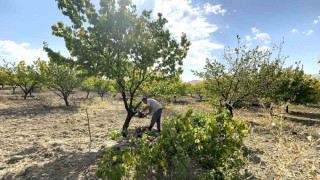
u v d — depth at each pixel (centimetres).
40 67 1497
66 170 370
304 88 1337
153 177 342
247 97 863
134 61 631
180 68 696
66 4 568
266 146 509
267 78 821
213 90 941
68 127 746
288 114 1483
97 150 482
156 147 321
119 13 586
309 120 1119
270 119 280
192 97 3688
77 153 460
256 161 412
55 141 555
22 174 350
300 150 230
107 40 586
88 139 584
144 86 746
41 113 1068
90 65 568
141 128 715
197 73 970
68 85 1496
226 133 365
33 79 1567
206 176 314
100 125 789
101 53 613
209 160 361
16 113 1035
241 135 341
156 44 639
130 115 675
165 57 668
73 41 547
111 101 1966
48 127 738
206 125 407
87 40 605
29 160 416
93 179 335
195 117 512
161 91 736
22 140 554
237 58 831
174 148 363
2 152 455
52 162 407
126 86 689
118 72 566
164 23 642
